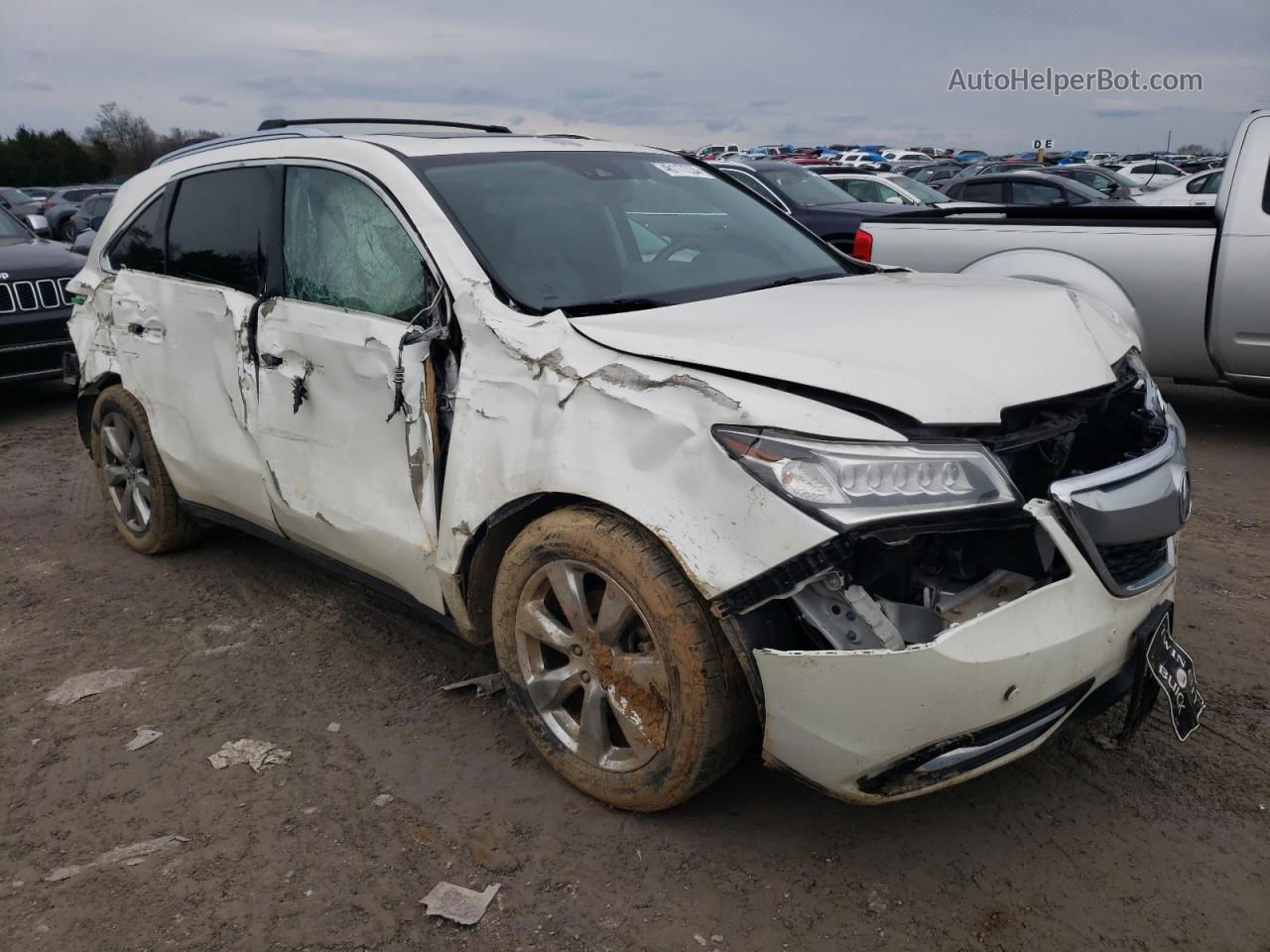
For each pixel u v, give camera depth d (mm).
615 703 2705
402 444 3127
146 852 2746
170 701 3535
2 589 4547
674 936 2406
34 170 64312
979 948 2346
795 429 2289
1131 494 2490
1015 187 14391
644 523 2447
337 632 4020
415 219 3176
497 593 2936
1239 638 3748
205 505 4328
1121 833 2713
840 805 2863
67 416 7891
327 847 2746
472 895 2545
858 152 45625
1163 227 6145
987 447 2359
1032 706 2377
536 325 2836
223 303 3824
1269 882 2520
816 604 2314
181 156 4430
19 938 2451
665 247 3551
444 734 3271
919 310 2850
